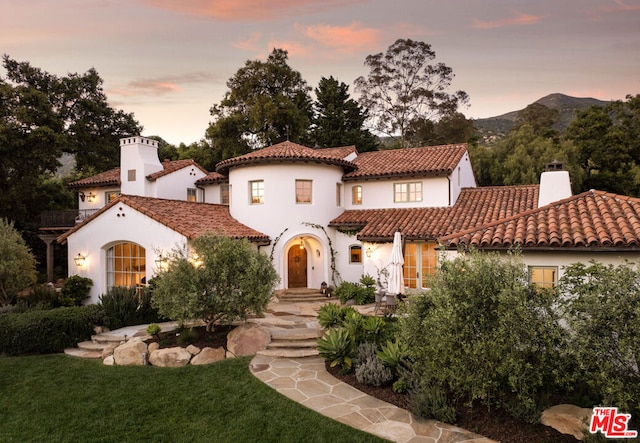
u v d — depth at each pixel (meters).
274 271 13.28
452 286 7.78
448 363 7.68
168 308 12.12
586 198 12.69
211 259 12.17
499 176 36.31
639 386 6.17
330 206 22.20
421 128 47.94
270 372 10.55
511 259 8.18
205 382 9.99
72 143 32.44
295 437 7.39
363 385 9.60
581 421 6.95
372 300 18.38
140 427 7.99
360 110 47.06
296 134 42.88
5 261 16.08
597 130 40.44
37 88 31.48
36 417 8.52
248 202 21.55
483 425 7.54
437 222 19.02
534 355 7.27
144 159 26.28
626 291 6.44
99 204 29.16
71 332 13.30
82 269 19.41
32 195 31.59
